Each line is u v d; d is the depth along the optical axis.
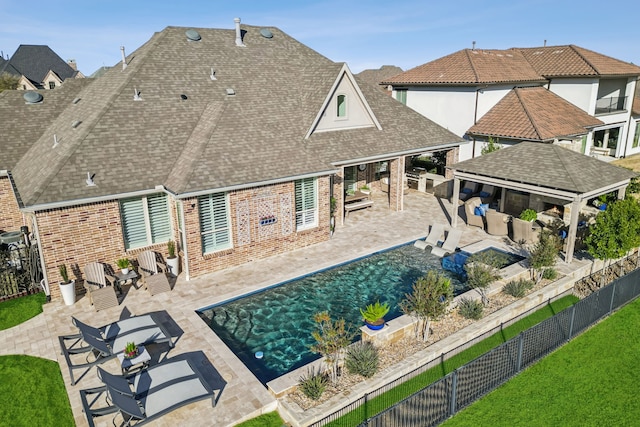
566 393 12.02
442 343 13.51
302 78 25.75
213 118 20.56
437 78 32.56
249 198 18.67
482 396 11.81
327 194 21.16
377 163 29.80
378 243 21.39
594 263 18.66
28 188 17.05
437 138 27.02
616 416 11.20
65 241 16.44
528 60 36.66
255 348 13.90
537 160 20.19
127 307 15.99
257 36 28.09
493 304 15.79
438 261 19.73
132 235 18.19
